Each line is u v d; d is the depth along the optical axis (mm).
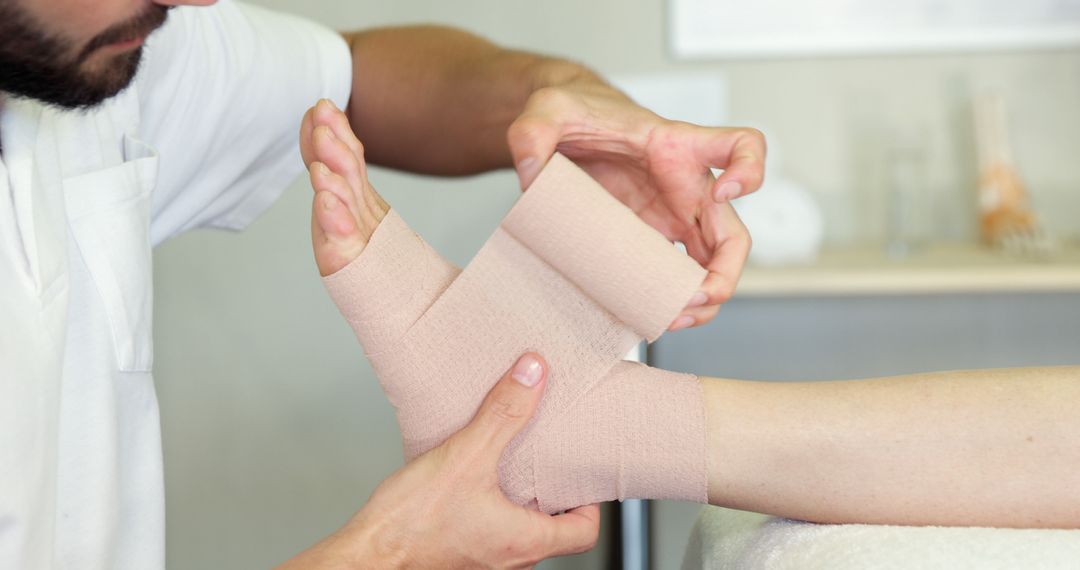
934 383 805
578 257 760
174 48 940
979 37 2254
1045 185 2307
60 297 752
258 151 1072
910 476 773
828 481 784
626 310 770
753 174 777
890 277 1907
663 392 809
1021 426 767
